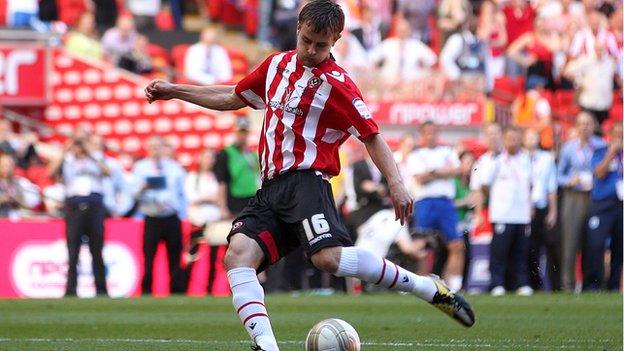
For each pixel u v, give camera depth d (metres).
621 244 44.66
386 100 57.16
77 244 41.94
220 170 43.31
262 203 18.16
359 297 39.88
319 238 17.59
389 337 24.94
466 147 52.03
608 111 58.62
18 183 46.12
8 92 55.91
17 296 43.94
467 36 59.47
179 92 18.97
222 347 22.77
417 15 63.41
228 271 18.00
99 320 29.56
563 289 45.53
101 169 42.22
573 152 44.81
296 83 17.88
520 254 44.22
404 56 59.12
